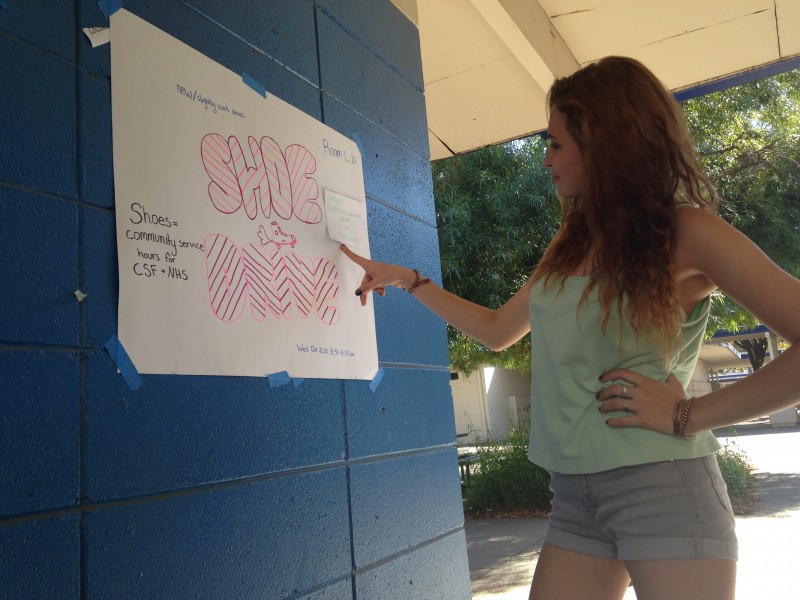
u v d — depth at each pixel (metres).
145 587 1.42
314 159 2.18
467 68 4.16
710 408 1.33
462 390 22.92
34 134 1.34
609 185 1.46
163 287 1.56
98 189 1.45
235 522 1.66
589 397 1.46
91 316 1.40
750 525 6.75
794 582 4.71
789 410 23.47
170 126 1.65
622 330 1.42
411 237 2.72
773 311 1.27
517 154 9.36
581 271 1.55
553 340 1.51
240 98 1.90
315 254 2.10
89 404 1.36
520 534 7.33
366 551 2.11
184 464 1.55
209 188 1.74
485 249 9.11
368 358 2.29
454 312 2.01
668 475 1.35
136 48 1.59
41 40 1.38
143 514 1.44
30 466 1.24
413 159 2.86
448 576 2.54
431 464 2.56
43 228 1.33
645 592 1.36
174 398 1.55
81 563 1.30
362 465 2.17
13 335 1.24
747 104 9.45
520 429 9.72
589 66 1.59
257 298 1.84
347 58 2.49
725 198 9.26
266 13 2.07
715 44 4.30
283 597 1.77
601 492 1.41
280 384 1.87
